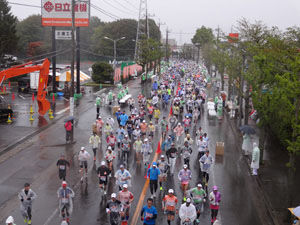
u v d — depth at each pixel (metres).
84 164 16.00
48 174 16.72
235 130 27.12
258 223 12.52
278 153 21.30
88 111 33.03
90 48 109.62
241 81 28.62
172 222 12.18
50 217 12.42
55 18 40.34
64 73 45.03
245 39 30.89
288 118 15.71
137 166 18.12
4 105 33.97
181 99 32.69
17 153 19.84
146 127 22.94
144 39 67.50
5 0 53.34
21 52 97.25
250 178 17.16
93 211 12.88
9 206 13.30
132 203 13.66
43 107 29.39
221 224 12.31
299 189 15.73
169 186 15.56
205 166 15.45
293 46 24.11
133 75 70.88
